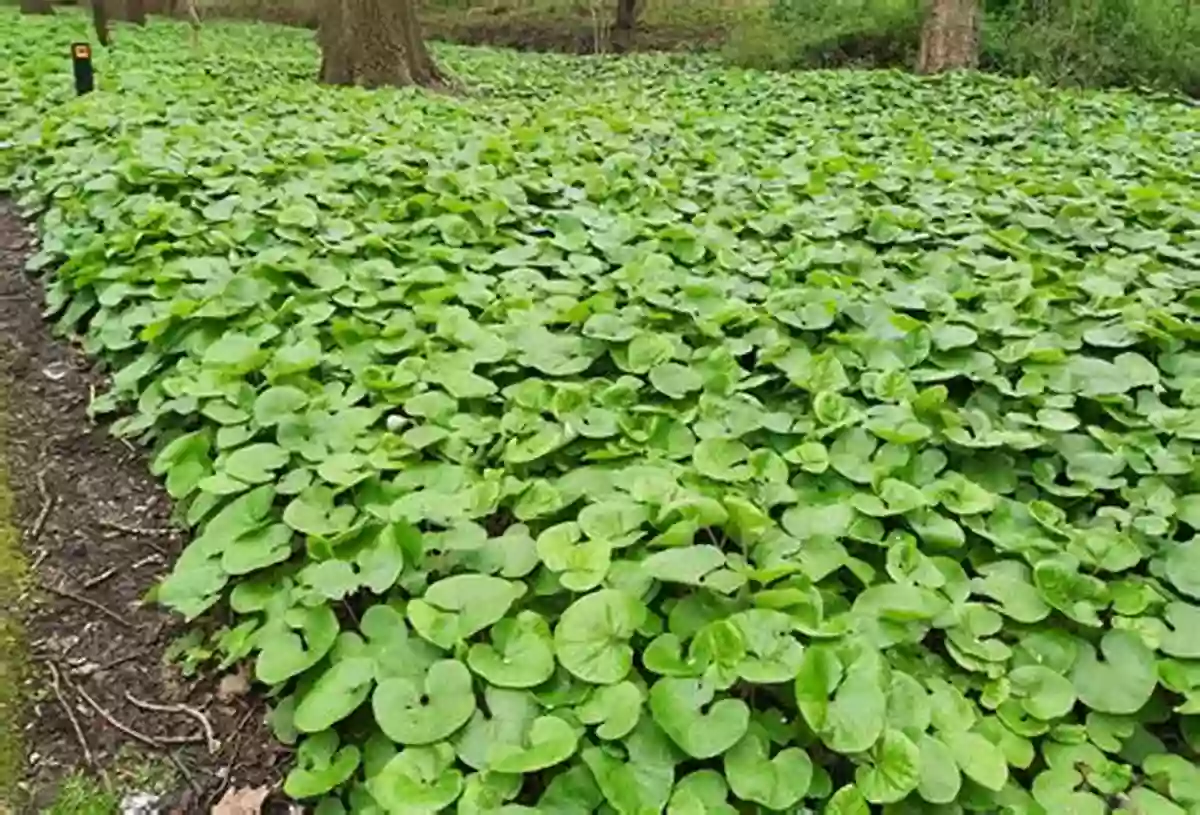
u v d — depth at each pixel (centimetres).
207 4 1919
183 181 461
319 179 477
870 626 218
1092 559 243
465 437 279
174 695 242
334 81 1011
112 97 684
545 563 227
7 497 307
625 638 207
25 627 260
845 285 375
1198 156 663
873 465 268
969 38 1193
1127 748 209
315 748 208
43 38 1076
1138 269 405
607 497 253
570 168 526
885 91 977
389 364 322
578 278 382
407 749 193
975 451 285
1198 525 257
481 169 496
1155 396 312
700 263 405
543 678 201
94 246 405
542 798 186
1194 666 217
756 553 235
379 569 228
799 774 185
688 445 278
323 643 220
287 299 352
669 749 191
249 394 298
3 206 516
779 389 313
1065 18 1177
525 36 1809
